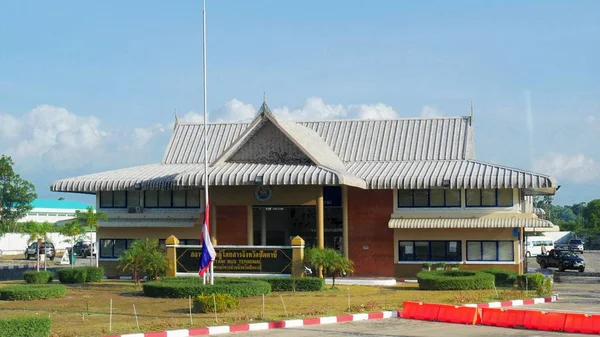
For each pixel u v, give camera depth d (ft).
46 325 77.05
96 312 100.99
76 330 82.53
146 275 161.99
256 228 188.85
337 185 164.14
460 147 183.21
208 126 203.82
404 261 169.17
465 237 165.99
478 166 170.50
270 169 160.56
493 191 165.17
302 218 186.29
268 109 164.55
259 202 162.50
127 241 177.58
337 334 82.74
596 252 389.39
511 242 163.43
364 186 167.43
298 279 133.90
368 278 162.61
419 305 97.30
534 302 115.75
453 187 162.50
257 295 122.42
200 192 175.01
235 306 102.83
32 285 127.24
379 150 187.32
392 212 170.91
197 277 142.61
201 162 195.11
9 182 309.63
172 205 176.65
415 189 168.96
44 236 185.98
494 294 123.65
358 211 172.96
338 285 146.92
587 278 181.27
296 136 166.09
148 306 107.45
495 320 90.43
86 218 171.73
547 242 346.13
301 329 87.25
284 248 143.23
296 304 110.32
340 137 192.95
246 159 167.43
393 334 82.48
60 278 153.38
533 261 287.89
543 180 158.10
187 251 148.46
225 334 83.35
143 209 177.78
